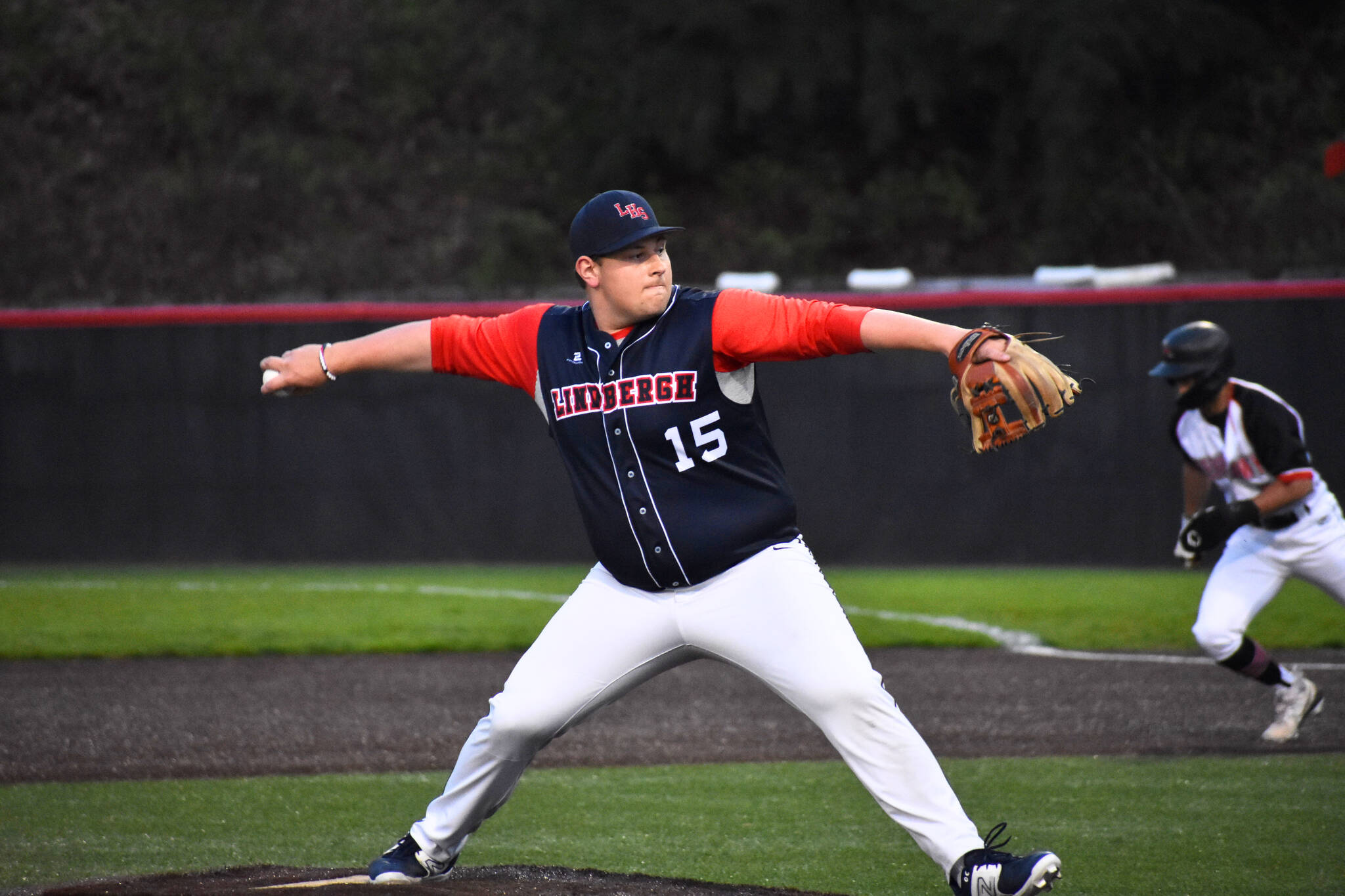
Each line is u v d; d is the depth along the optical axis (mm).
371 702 26781
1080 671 29312
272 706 26391
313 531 48781
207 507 48781
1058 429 46031
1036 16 84688
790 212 92062
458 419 48375
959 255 89875
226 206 90562
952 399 11789
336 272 87250
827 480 47375
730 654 12516
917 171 93188
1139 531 45531
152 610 38594
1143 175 88312
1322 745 21984
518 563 48344
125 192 91500
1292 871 15461
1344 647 32062
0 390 48688
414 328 13180
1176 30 86375
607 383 12266
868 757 12328
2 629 35562
